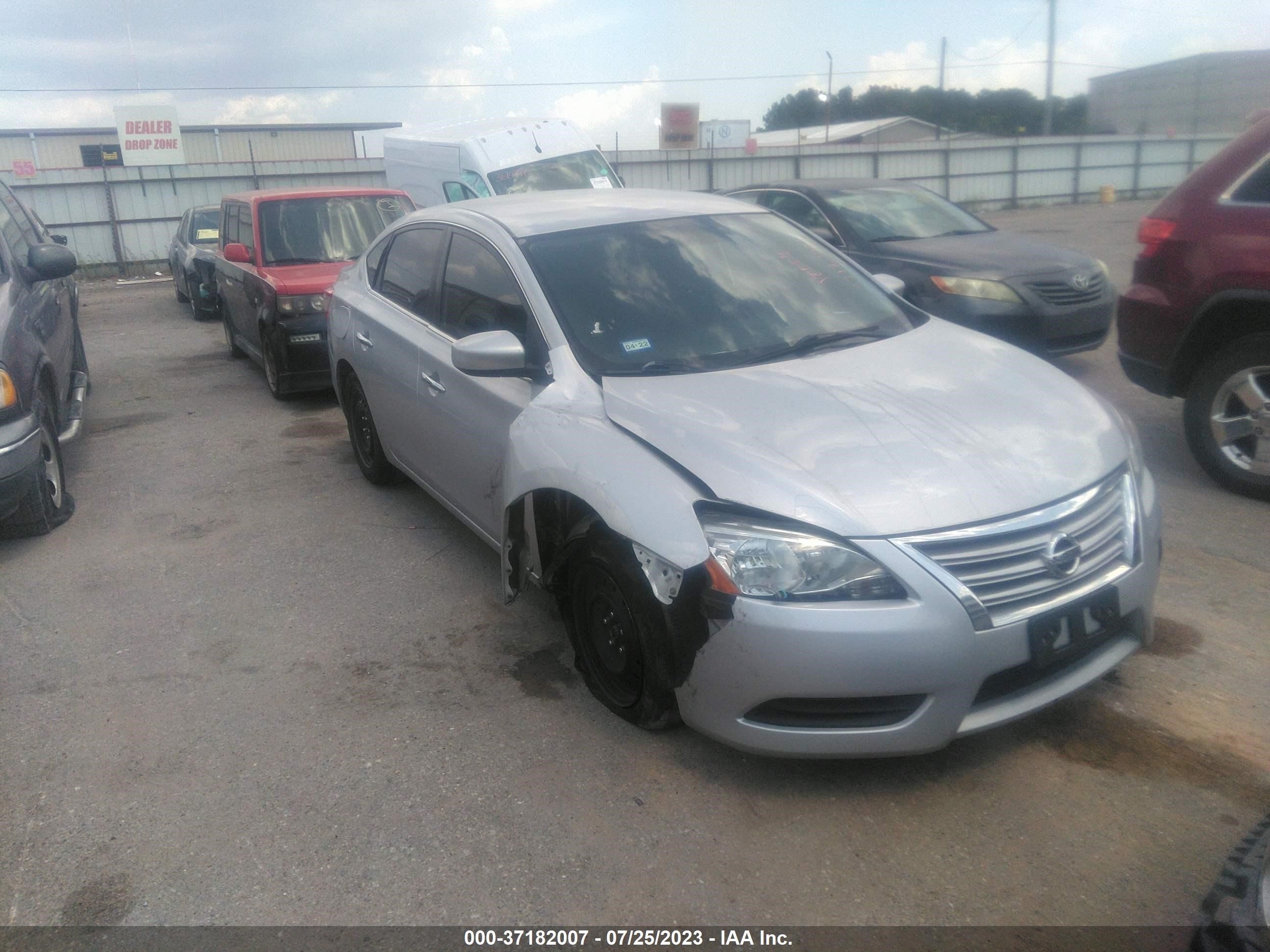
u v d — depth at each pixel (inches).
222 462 244.5
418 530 192.2
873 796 107.6
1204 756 111.2
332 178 982.4
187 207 926.4
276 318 285.6
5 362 179.8
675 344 134.3
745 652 99.7
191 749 122.0
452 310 163.2
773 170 1190.3
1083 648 105.3
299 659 143.7
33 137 1384.1
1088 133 1851.6
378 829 105.6
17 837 106.9
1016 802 105.5
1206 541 168.1
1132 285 203.0
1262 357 178.1
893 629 95.7
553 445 120.7
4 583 175.3
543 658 141.0
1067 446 111.3
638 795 109.3
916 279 275.7
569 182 524.4
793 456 105.0
